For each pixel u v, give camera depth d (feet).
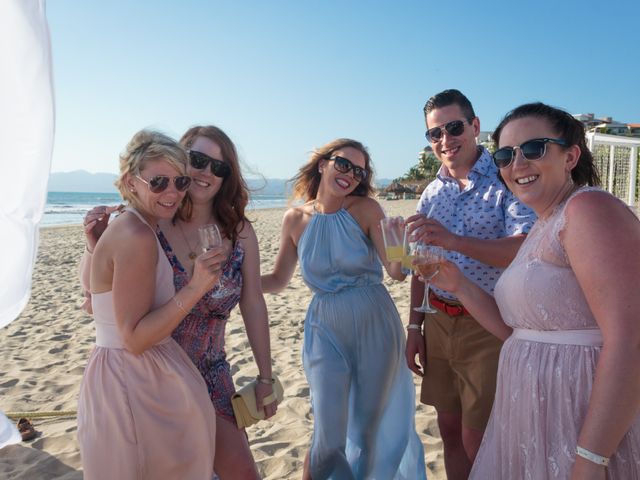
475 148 9.73
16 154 9.73
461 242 8.46
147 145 7.04
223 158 8.52
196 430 7.27
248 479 8.06
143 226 6.99
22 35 9.19
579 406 5.66
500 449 6.53
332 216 10.22
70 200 290.15
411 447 10.20
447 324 9.40
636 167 51.70
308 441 12.63
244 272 8.91
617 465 5.32
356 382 10.05
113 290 6.95
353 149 10.03
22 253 10.32
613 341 5.06
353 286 10.11
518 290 6.16
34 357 19.20
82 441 7.20
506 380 6.43
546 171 6.19
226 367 8.59
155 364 7.14
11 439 12.50
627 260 5.13
